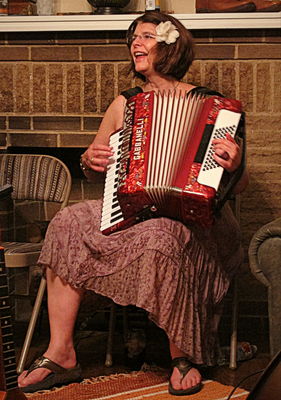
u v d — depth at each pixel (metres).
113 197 3.53
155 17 3.85
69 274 3.52
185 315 3.37
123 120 3.59
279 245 2.91
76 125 4.71
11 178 4.39
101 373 3.81
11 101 4.74
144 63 3.83
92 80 4.67
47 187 4.32
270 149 4.58
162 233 3.33
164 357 4.11
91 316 4.57
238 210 4.31
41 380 3.50
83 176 4.97
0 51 4.71
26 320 4.97
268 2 4.50
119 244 3.44
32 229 4.83
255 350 4.14
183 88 3.86
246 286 4.64
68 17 4.57
